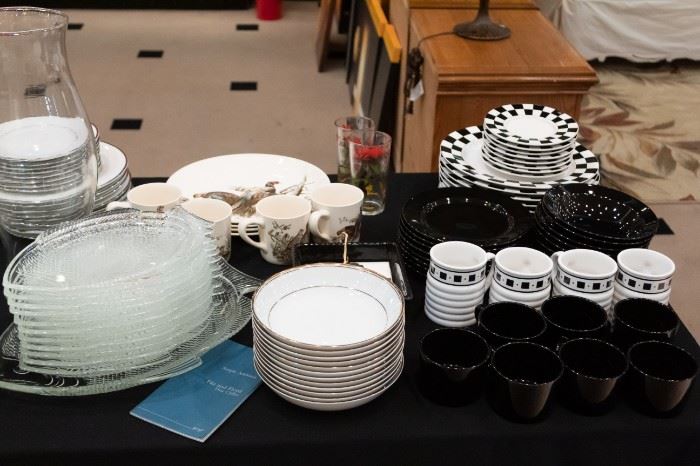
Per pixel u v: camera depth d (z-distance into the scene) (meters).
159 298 1.06
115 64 4.49
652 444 1.07
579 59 2.13
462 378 1.05
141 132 3.70
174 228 1.19
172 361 1.10
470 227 1.37
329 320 1.12
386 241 1.47
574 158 1.61
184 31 5.07
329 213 1.35
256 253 1.41
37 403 1.07
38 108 1.32
